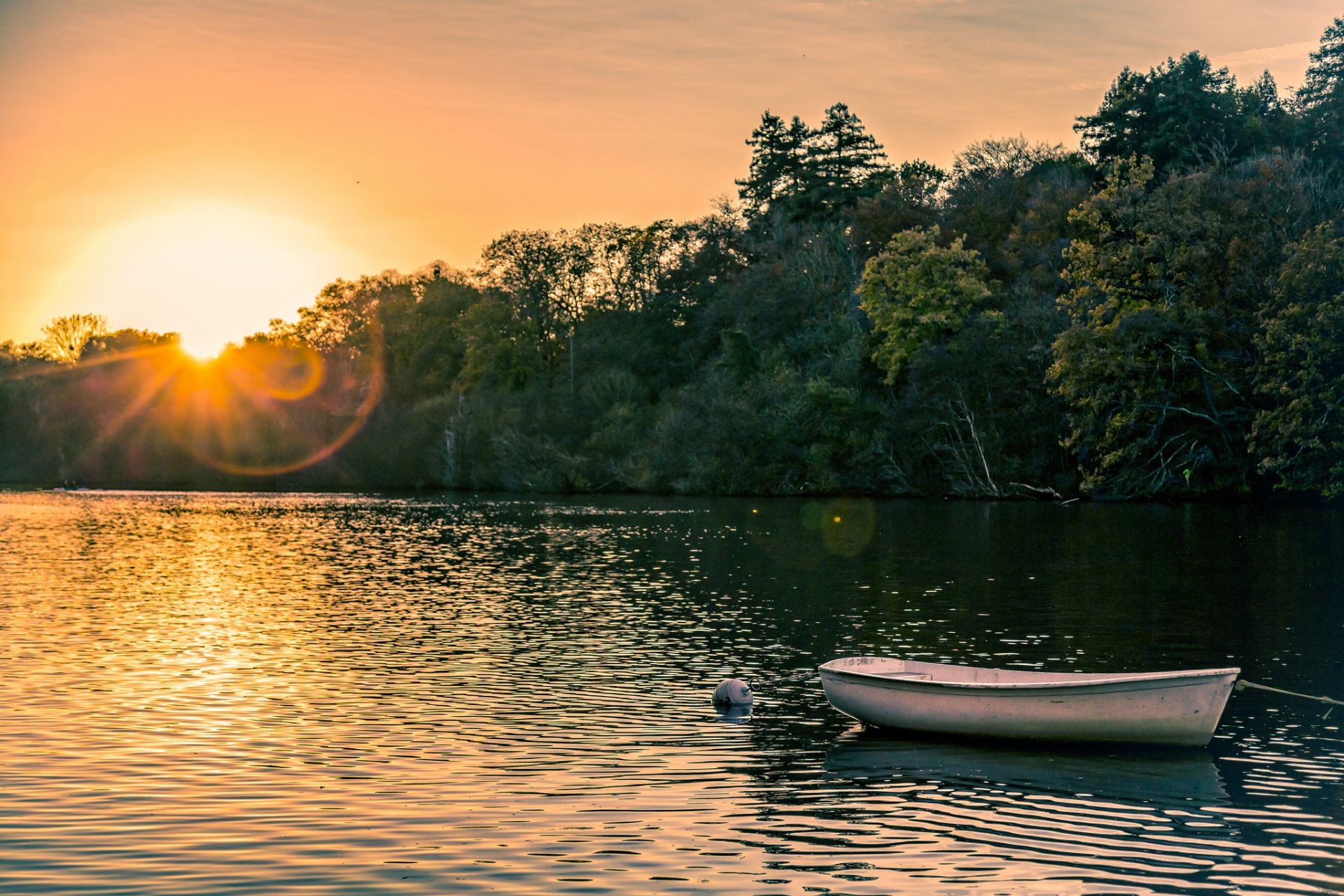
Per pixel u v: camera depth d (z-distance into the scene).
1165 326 69.38
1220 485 75.75
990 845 13.62
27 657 24.88
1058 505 78.12
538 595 35.56
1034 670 23.58
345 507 88.25
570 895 12.10
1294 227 70.81
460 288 139.75
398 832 13.91
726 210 126.44
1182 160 87.44
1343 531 54.84
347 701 20.78
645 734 18.53
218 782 15.83
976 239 100.88
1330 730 18.70
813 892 12.17
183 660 24.59
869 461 93.19
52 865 12.79
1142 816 14.62
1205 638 26.80
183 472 133.25
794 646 26.36
